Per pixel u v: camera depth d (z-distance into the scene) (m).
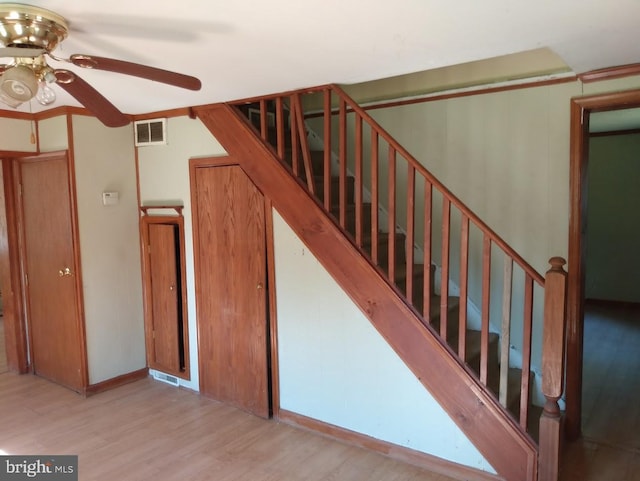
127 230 4.04
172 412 3.53
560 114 2.99
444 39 2.03
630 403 3.45
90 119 3.75
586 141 2.88
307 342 3.18
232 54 2.22
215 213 3.54
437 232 3.50
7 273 4.30
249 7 1.66
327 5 1.65
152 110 3.73
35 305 4.19
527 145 3.12
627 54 2.32
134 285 4.12
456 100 3.36
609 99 2.71
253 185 3.29
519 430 2.44
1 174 4.30
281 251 3.22
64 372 3.99
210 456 2.91
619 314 5.79
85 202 3.74
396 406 2.85
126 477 2.69
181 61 2.33
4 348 5.06
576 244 2.88
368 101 3.74
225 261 3.52
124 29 1.86
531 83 3.06
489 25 1.87
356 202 2.84
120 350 4.04
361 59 2.33
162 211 3.92
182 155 3.72
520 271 3.19
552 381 2.28
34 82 1.60
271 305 3.31
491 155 3.26
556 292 2.23
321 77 2.68
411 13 1.73
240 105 3.49
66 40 1.98
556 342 2.25
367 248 3.10
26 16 1.61
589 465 2.70
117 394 3.87
